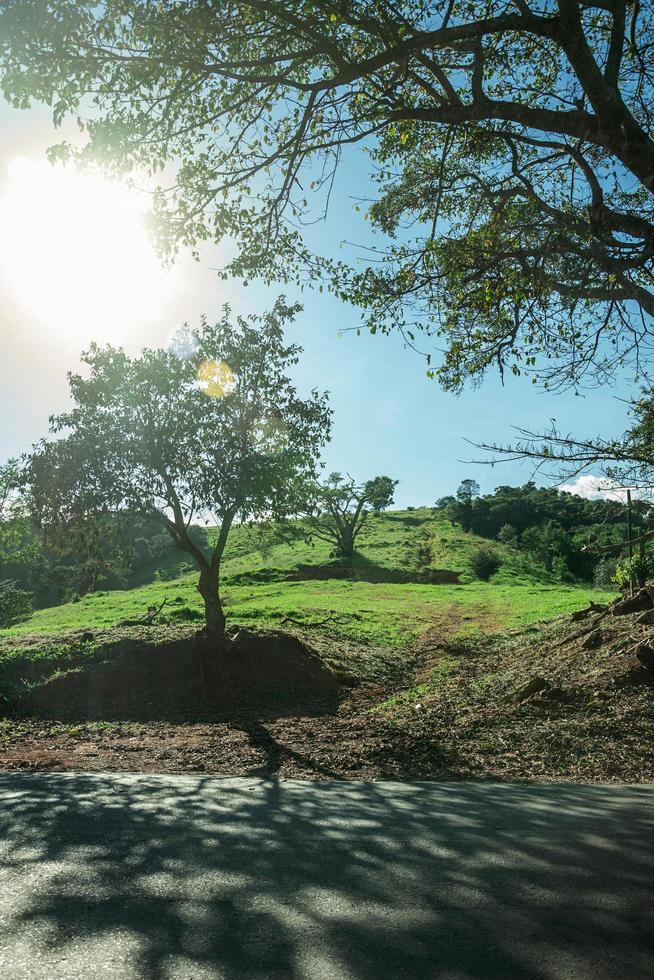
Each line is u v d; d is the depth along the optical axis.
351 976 3.11
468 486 128.38
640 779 8.45
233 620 28.20
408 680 20.48
